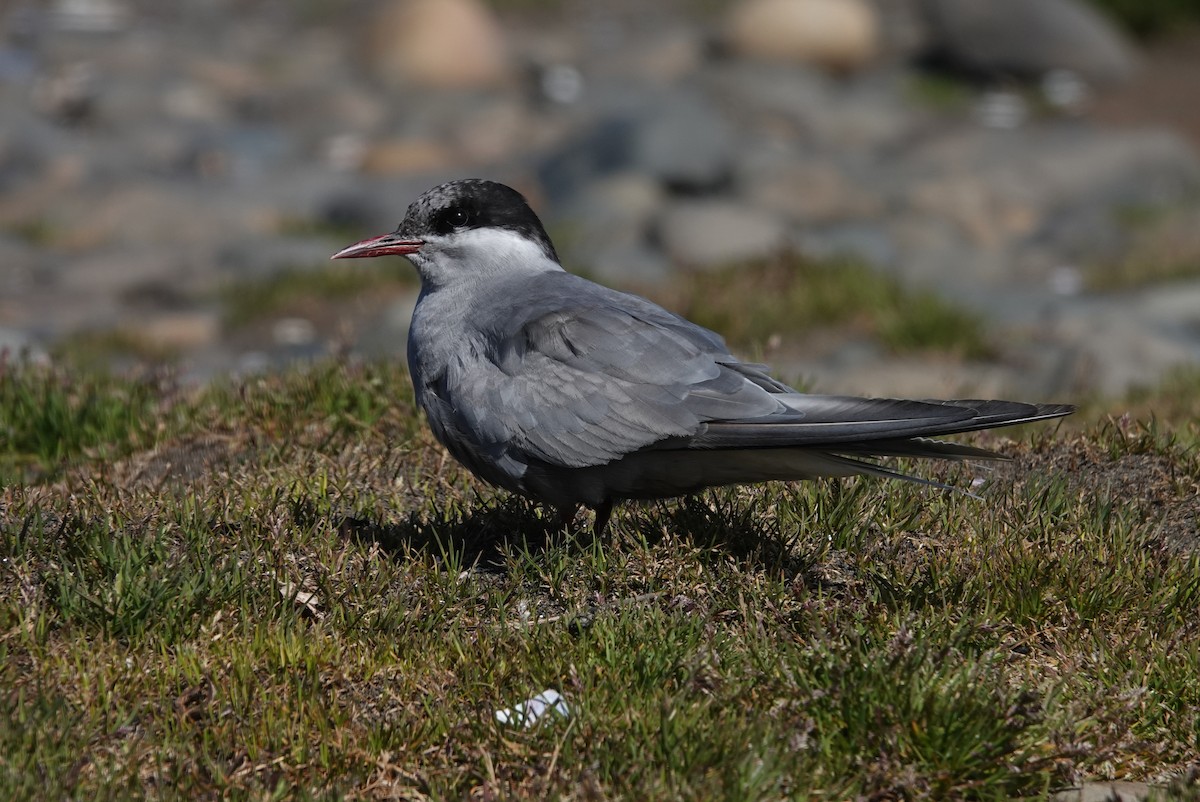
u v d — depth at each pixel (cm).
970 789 724
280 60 4434
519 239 991
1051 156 3575
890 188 3422
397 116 3975
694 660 783
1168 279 2753
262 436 1190
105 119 3775
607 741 727
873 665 758
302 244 2942
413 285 2619
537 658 802
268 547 911
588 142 3341
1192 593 877
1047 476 1080
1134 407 1526
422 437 1152
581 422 876
